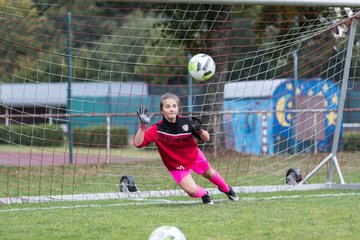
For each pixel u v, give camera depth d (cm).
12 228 1706
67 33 3831
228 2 2580
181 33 4319
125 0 2600
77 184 3109
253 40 4962
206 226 1659
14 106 5944
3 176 3416
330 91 3822
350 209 1952
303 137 3844
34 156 5022
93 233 1605
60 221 1806
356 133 4150
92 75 6850
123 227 1678
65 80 6531
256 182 3077
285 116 4681
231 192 2247
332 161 2748
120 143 6100
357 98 4009
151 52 6594
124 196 2503
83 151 5684
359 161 3847
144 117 2062
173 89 6944
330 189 2658
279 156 4456
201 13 4228
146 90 7044
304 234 1548
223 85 4328
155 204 2205
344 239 1492
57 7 3681
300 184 2698
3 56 4912
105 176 3553
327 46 3691
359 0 2647
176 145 2108
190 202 2275
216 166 3975
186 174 2139
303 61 4425
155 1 2562
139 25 6900
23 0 3153
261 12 4453
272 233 1561
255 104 4731
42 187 2977
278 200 2239
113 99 6906
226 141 4666
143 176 3297
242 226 1655
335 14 3005
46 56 5644
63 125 6350
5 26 3089
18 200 2361
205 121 4331
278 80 4897
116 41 7012
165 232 1295
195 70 2438
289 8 4125
